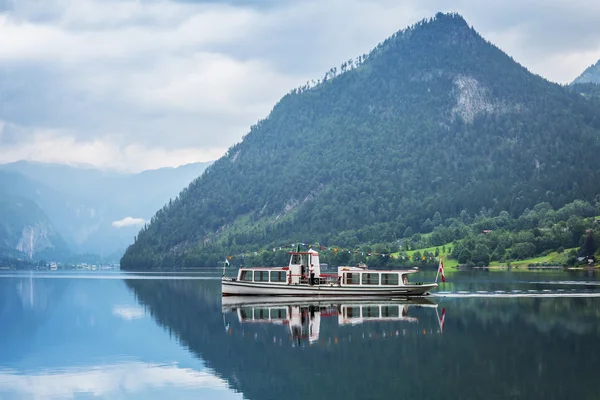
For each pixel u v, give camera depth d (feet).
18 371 240.12
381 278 472.85
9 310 439.63
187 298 515.91
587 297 444.55
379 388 202.39
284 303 442.09
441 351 252.83
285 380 217.15
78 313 414.62
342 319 345.72
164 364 246.88
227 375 226.58
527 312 360.48
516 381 205.77
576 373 214.48
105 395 207.51
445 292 501.15
